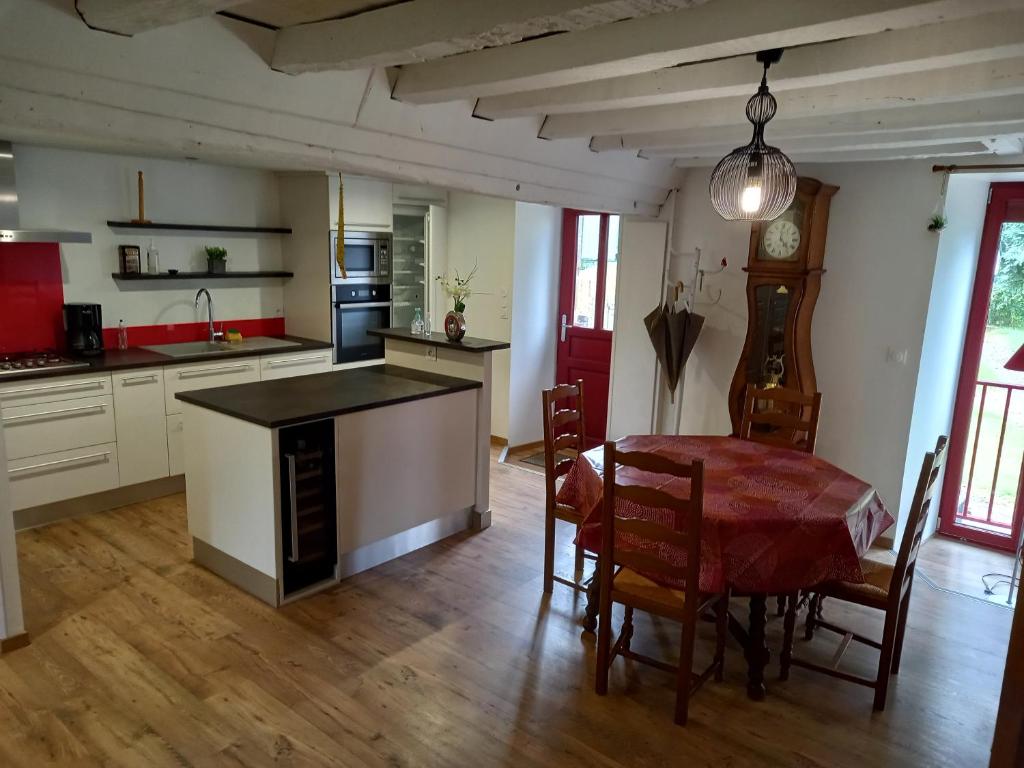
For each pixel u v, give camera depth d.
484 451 4.22
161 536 3.97
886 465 4.22
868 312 4.18
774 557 2.52
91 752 2.33
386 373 4.30
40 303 4.30
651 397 5.18
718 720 2.62
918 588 3.82
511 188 3.91
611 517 2.58
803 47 2.40
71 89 2.30
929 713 2.72
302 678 2.77
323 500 3.46
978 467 4.54
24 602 3.24
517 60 2.57
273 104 2.77
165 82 2.46
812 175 4.27
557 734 2.51
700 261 4.86
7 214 3.86
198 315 5.12
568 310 6.12
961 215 4.05
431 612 3.31
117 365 4.13
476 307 5.98
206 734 2.44
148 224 4.61
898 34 2.21
